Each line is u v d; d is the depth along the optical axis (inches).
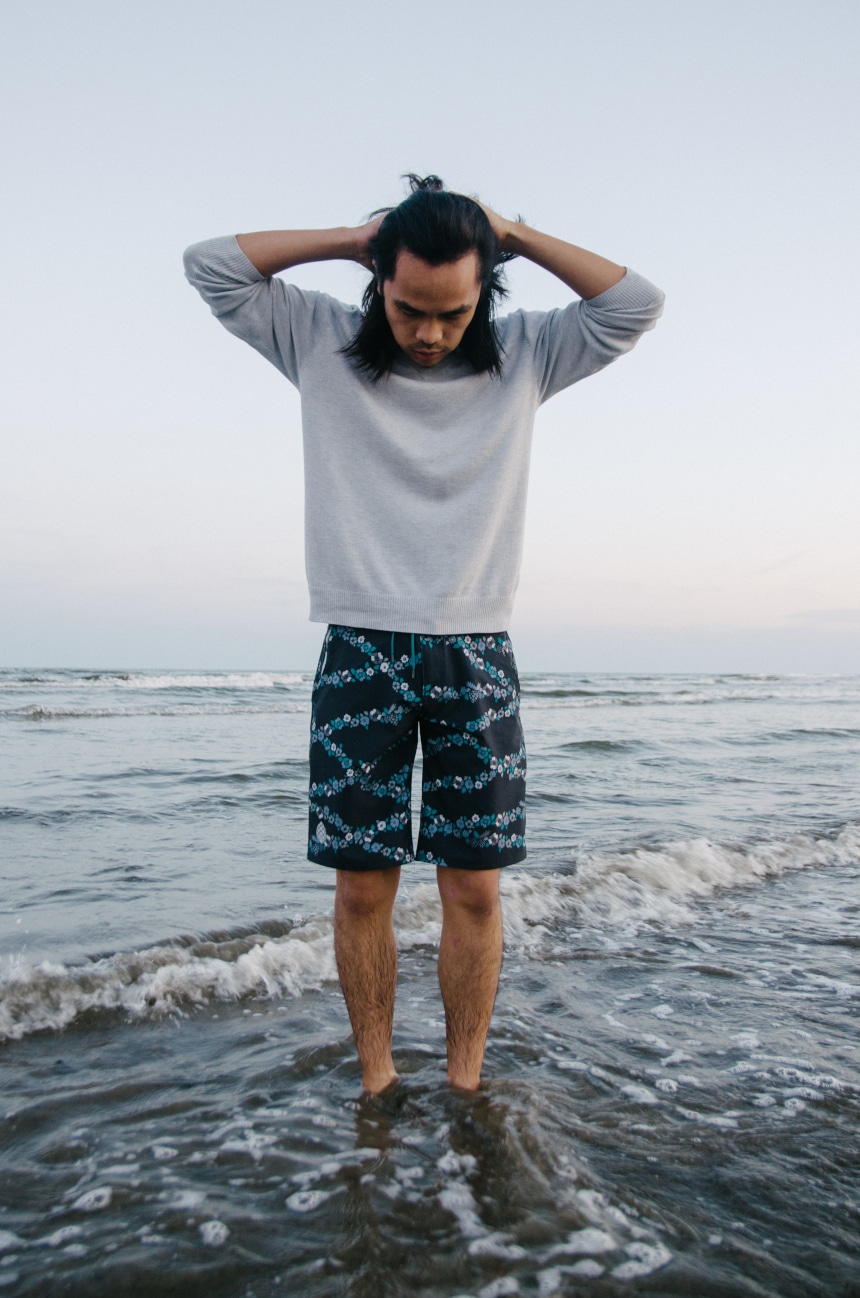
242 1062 83.8
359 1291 51.0
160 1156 65.8
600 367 74.4
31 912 126.6
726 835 201.2
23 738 386.6
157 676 948.0
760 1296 51.3
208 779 267.3
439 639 68.1
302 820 207.8
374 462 69.3
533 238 71.7
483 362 70.2
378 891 72.1
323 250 69.4
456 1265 53.4
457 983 73.7
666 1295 51.1
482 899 72.2
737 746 435.5
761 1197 61.8
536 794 255.1
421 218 60.9
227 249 68.4
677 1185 63.1
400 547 68.7
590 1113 74.2
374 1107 73.5
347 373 69.5
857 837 205.0
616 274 72.0
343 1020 96.0
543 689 1187.3
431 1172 63.6
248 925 124.2
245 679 961.5
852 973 116.6
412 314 63.4
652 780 297.6
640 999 105.2
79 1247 54.8
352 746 68.1
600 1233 56.9
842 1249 56.0
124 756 326.6
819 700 1007.0
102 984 101.3
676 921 141.9
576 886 152.9
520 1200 60.2
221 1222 57.4
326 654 70.4
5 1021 92.0
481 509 69.6
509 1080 77.3
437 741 70.0
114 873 151.3
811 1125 73.2
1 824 188.2
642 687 1333.7
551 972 115.1
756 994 107.6
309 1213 58.7
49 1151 66.5
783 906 152.6
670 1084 81.0
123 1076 80.4
